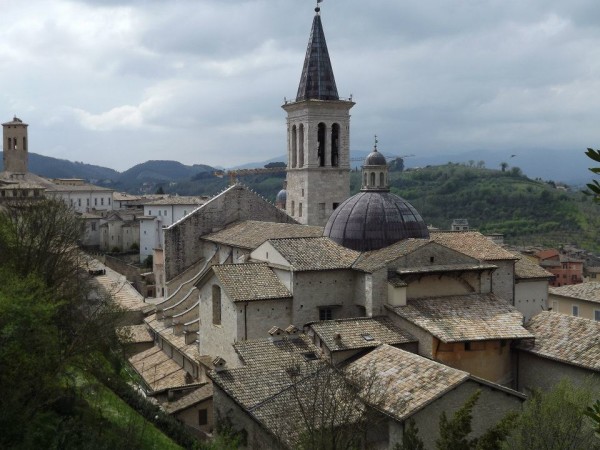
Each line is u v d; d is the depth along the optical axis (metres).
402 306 53.22
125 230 174.00
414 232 59.91
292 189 89.94
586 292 88.56
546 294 72.31
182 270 82.06
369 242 58.53
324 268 55.41
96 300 54.12
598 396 40.84
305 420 36.53
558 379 47.94
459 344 49.75
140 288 117.75
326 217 87.38
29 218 51.94
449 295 56.06
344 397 38.94
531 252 150.12
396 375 42.81
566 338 49.69
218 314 58.44
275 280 56.75
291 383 44.22
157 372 65.38
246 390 44.00
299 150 87.88
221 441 40.22
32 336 33.81
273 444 39.19
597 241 186.25
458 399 39.72
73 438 33.19
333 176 87.44
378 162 61.69
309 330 51.66
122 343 49.94
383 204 60.19
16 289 35.22
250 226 78.12
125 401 46.91
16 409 32.03
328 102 85.75
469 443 36.00
